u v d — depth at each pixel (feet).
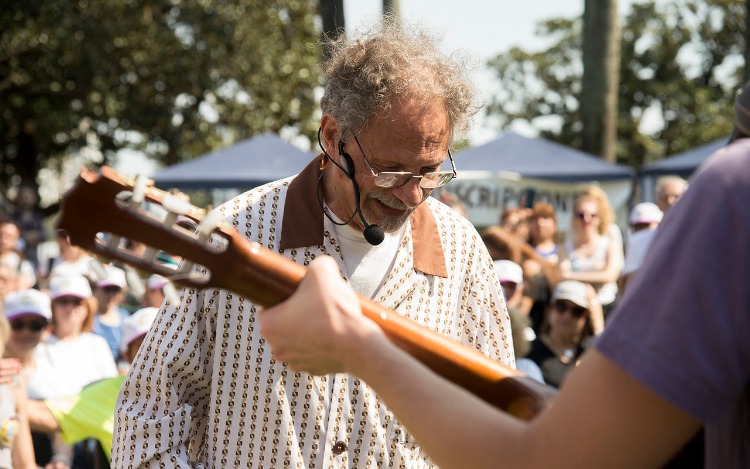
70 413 13.11
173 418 6.91
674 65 99.14
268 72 58.29
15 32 57.98
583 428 3.37
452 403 3.66
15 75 59.52
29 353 15.05
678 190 23.04
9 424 12.40
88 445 14.11
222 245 4.94
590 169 29.27
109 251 4.20
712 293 3.24
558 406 3.45
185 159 64.23
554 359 16.02
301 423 6.87
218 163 30.37
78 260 24.56
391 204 6.73
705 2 97.60
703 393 3.24
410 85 6.46
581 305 16.01
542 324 17.37
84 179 4.09
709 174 3.37
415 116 6.48
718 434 3.61
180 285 4.33
